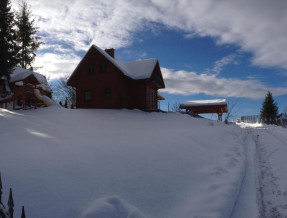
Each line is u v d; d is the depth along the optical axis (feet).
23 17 131.75
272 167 24.82
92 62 82.02
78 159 19.31
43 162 18.11
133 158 20.86
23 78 72.54
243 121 136.15
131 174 17.81
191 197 16.17
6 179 14.79
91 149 22.39
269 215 15.07
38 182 14.82
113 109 75.87
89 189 14.87
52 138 28.68
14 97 73.46
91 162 18.93
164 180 17.81
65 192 14.05
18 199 12.75
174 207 14.71
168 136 31.81
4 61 85.76
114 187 15.66
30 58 133.69
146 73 84.17
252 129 66.44
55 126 41.63
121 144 25.08
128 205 13.30
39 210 12.05
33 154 20.13
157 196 15.57
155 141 27.99
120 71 76.84
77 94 83.41
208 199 15.60
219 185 17.97
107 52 91.25
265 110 160.25
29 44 132.98
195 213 13.91
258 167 25.41
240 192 18.74
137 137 30.60
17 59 92.63
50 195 13.51
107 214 12.00
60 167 17.37
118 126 48.14
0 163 17.54
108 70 79.41
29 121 45.75
